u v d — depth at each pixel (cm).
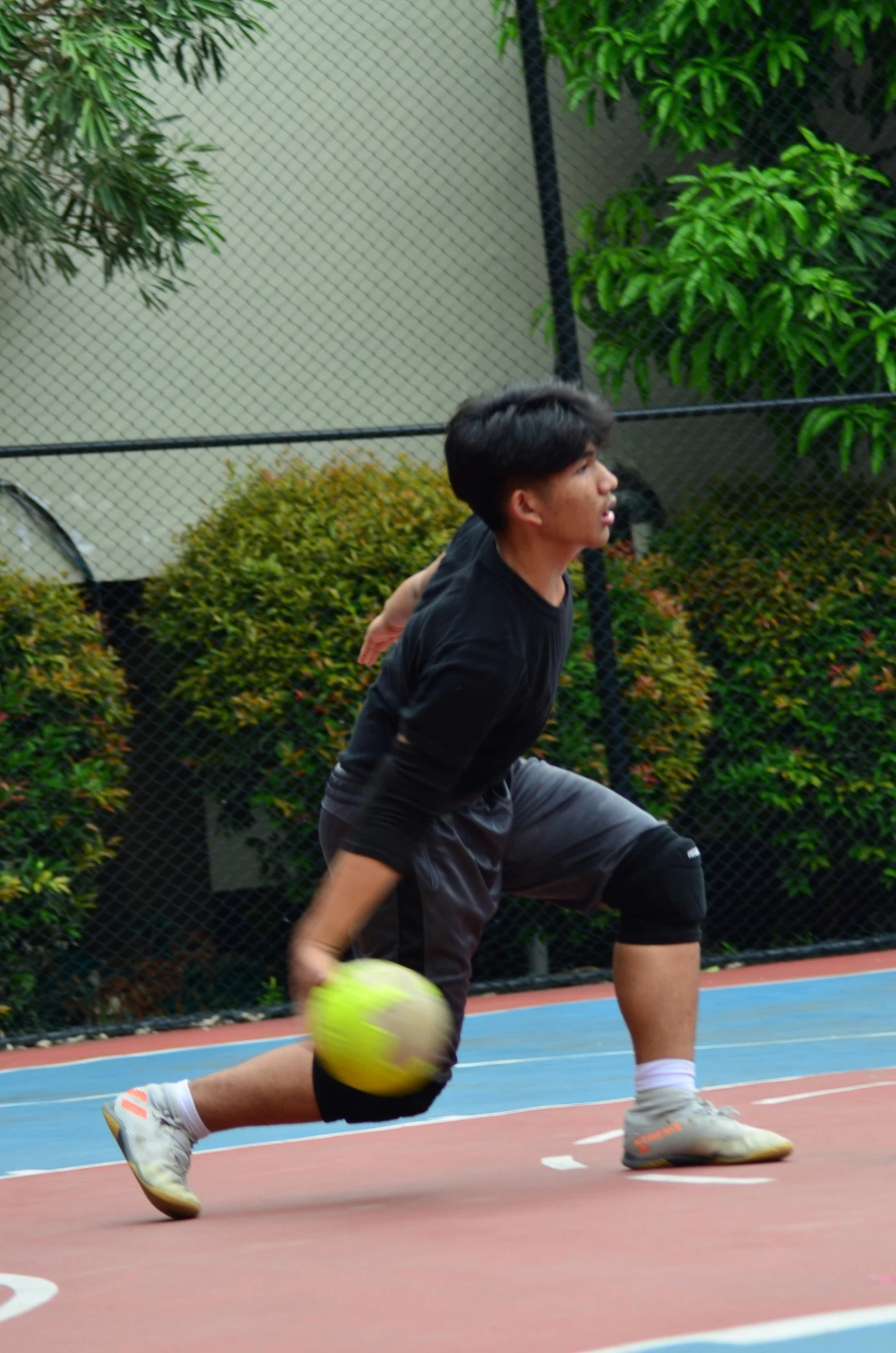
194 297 1953
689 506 1956
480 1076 1117
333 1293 440
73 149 1758
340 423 1986
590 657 1736
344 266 1997
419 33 2023
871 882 1947
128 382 1931
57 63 1677
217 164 1953
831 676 1858
